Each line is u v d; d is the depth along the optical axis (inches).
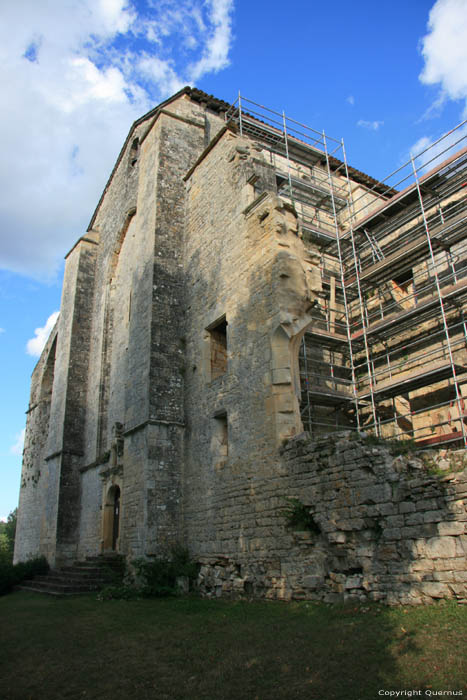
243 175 607.8
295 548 418.0
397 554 333.7
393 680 217.0
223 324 624.1
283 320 490.0
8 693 251.1
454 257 670.5
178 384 658.8
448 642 243.1
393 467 350.3
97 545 771.4
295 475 434.9
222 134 676.1
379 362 743.1
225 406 556.4
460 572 296.4
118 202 992.2
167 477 608.4
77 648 330.6
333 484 393.7
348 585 358.9
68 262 1130.0
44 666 294.7
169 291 700.7
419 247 685.9
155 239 716.7
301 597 398.9
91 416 920.9
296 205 881.5
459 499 307.1
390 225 787.4
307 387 664.4
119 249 968.3
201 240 685.9
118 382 853.2
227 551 504.1
